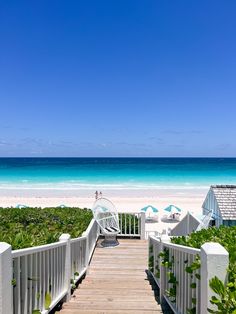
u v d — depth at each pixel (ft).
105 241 32.83
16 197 95.40
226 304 7.56
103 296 17.35
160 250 17.20
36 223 25.25
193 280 11.10
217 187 37.88
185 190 111.55
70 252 17.02
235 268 8.68
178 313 13.05
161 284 16.28
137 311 14.71
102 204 35.45
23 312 10.69
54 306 14.01
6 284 8.91
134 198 93.20
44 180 146.41
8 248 9.06
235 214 33.47
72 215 29.30
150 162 278.87
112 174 173.06
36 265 11.87
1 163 264.72
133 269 24.36
